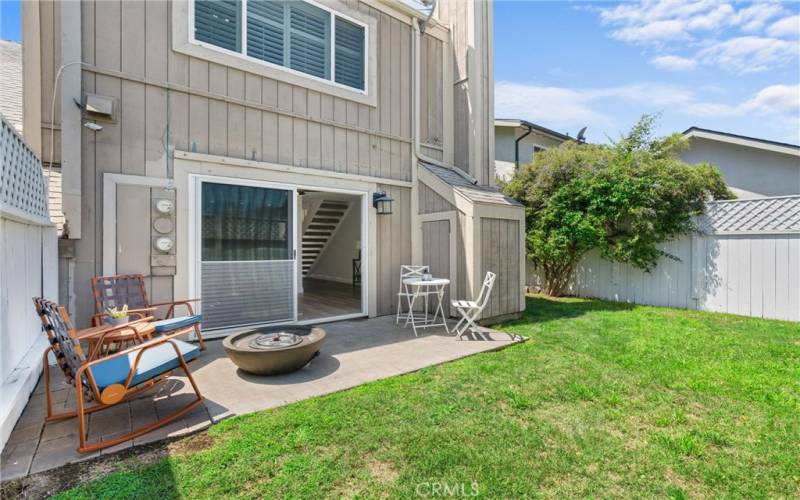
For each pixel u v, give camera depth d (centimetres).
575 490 195
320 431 245
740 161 959
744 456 227
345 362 382
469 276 554
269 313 499
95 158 391
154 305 404
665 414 277
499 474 206
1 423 222
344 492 191
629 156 759
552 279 881
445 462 215
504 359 396
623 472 211
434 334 494
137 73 410
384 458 219
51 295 363
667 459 222
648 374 354
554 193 818
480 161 700
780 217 612
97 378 245
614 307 724
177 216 432
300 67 528
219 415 264
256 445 228
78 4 378
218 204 461
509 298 600
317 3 536
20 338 301
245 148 477
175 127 432
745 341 470
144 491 189
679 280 724
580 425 260
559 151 847
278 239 507
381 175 609
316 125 538
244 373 347
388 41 619
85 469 207
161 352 287
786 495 195
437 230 607
